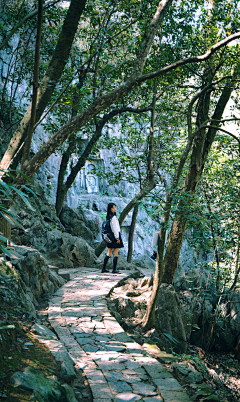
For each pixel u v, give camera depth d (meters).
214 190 9.31
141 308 6.95
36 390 2.45
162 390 3.19
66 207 11.86
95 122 10.29
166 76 8.36
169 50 8.06
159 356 4.86
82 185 16.88
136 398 3.00
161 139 11.72
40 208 9.83
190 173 7.49
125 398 2.99
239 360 8.74
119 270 9.91
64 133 3.91
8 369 2.58
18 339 3.33
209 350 9.05
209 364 7.61
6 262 4.85
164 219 5.82
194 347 8.21
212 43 7.83
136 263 13.64
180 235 7.23
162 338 6.60
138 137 11.70
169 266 7.34
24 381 2.47
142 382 3.34
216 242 7.86
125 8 7.26
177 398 3.04
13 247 6.22
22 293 4.76
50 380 2.73
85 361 3.70
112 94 4.19
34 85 3.30
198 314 8.91
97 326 4.87
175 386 3.29
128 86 4.28
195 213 6.03
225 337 9.20
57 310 5.47
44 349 3.40
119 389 3.15
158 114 11.16
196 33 8.14
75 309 5.59
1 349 2.79
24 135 4.17
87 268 9.57
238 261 9.70
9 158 4.12
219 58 8.00
